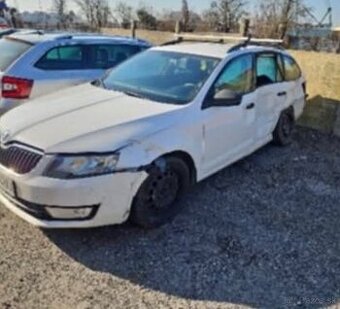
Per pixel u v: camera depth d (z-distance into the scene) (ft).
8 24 58.95
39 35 21.43
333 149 22.75
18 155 11.43
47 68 19.77
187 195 15.48
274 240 12.89
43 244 12.00
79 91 15.11
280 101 20.02
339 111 24.98
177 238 12.64
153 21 73.56
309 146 22.88
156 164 12.35
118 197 11.53
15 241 12.06
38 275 10.69
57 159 10.92
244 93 16.62
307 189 16.98
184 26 51.85
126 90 14.89
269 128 19.52
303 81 22.85
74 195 10.92
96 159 11.06
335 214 14.92
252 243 12.63
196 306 9.94
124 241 12.34
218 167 15.69
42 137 11.43
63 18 83.97
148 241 12.41
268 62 19.01
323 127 25.93
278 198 15.90
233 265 11.53
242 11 66.90
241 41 19.80
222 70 15.39
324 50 32.73
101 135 11.56
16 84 18.62
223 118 15.05
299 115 23.09
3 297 9.83
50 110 13.10
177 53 16.57
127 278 10.78
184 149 13.25
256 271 11.34
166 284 10.64
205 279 10.91
